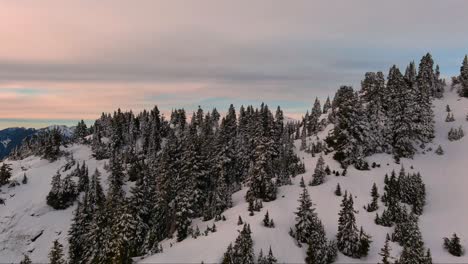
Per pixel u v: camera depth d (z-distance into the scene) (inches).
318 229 1910.7
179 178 2982.3
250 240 1807.3
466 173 2706.7
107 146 5285.4
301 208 2033.7
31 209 3816.4
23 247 3452.3
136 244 2600.9
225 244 1959.9
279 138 4252.0
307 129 5032.0
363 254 1898.4
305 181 2815.0
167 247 2315.5
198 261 1850.4
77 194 4013.3
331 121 4414.4
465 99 4190.5
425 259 1728.6
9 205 3905.0
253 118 4333.2
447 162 2972.4
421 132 3280.0
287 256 1876.2
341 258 1898.4
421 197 2385.6
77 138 5959.6
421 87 3833.7
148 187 3127.5
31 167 4795.8
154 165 3912.4
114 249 2178.9
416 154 3166.8
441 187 2610.7
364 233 1911.9
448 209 2333.9
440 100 4409.5
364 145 3011.8
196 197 2824.8
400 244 1936.5
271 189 2586.1
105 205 2689.5
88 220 2942.9
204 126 5172.2
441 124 3715.6
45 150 4977.9
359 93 4485.7
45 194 4047.7
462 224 2137.1
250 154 3737.7
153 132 5088.6
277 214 2273.6
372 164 2883.9
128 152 4724.4
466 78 4434.1
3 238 3516.2
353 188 2568.9
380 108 3412.9
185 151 3122.5
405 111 3097.9
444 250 1920.5
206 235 2203.5
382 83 4234.7
